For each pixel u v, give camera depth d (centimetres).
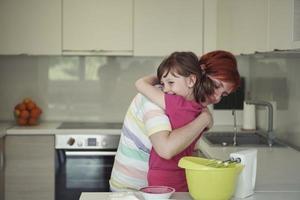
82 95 409
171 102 166
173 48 375
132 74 407
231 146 299
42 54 371
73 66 407
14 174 352
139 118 183
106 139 353
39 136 352
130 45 374
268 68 350
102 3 371
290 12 202
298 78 284
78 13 371
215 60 170
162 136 162
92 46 373
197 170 153
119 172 190
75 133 352
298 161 250
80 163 354
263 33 253
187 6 374
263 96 363
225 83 169
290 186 189
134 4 372
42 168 353
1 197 347
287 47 206
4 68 404
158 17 373
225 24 344
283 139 318
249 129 370
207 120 167
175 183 176
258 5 264
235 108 398
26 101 377
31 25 369
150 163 177
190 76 170
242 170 166
